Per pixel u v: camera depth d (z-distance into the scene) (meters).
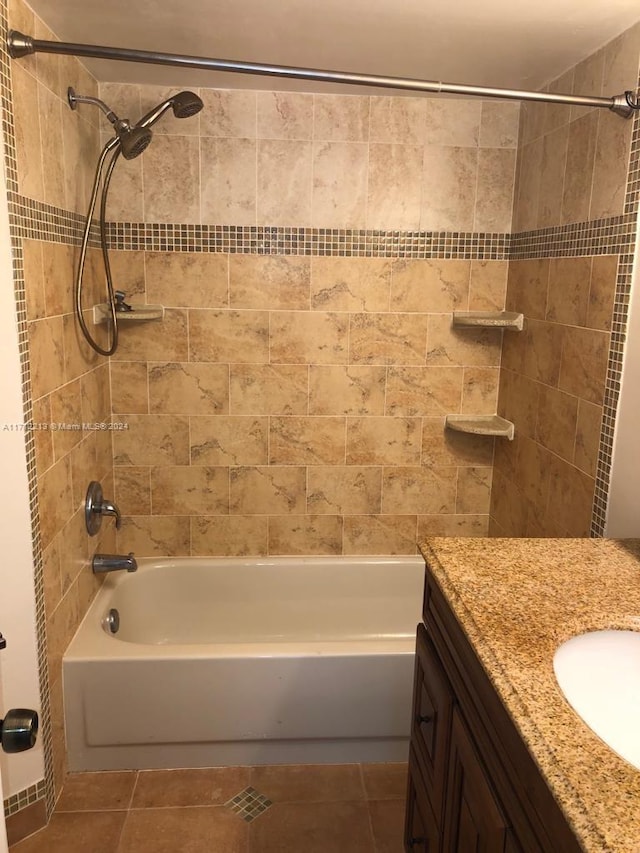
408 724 2.07
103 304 2.46
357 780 2.02
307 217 2.52
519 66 2.12
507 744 0.97
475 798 1.08
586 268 2.00
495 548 1.45
